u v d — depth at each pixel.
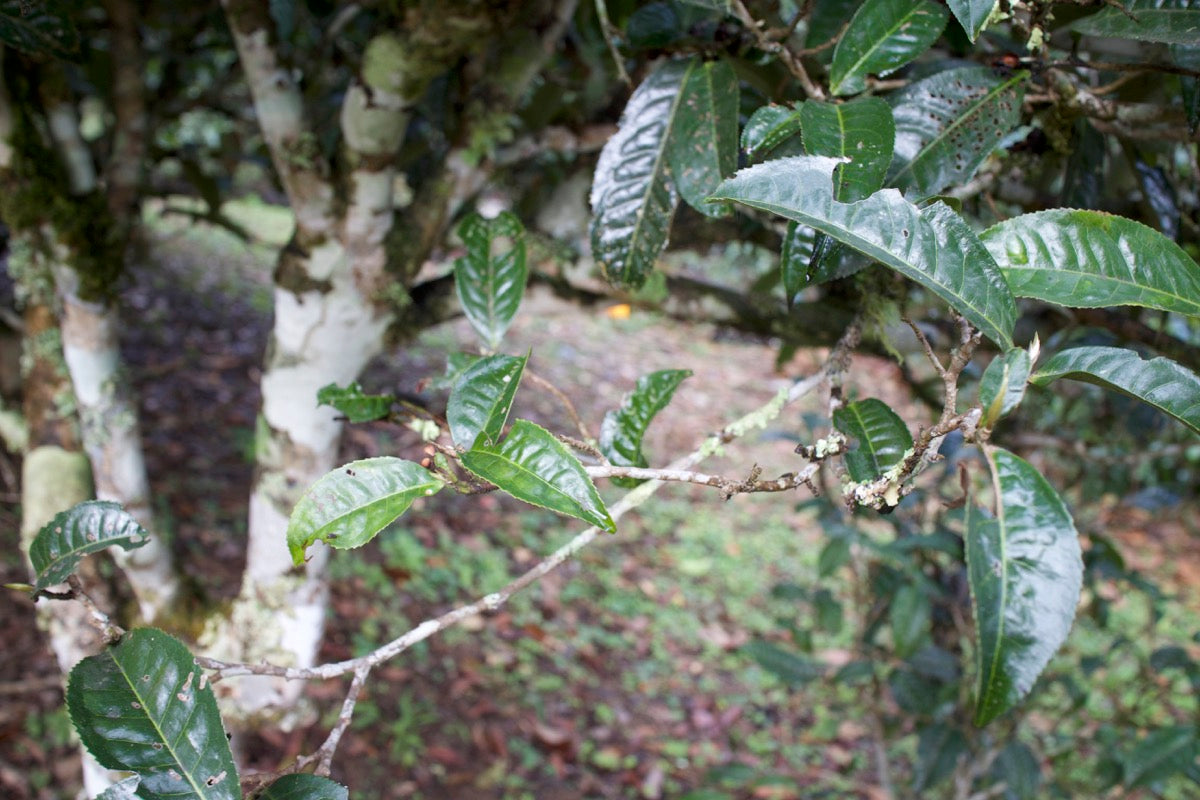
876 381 4.05
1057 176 1.03
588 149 1.17
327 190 1.05
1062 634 0.52
